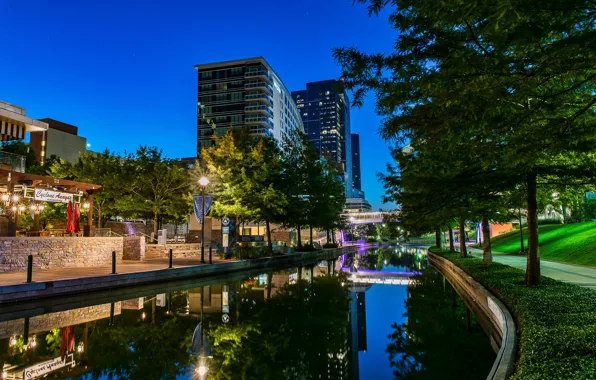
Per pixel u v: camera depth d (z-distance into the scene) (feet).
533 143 20.83
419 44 18.45
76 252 80.12
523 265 81.97
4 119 83.97
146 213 144.05
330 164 186.29
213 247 127.65
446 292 68.85
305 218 159.43
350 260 171.53
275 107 407.23
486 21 15.03
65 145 301.22
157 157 135.85
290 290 71.56
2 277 58.95
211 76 390.01
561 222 161.07
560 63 15.97
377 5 16.99
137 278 67.26
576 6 12.42
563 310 28.58
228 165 118.42
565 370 16.08
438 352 32.50
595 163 39.32
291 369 28.32
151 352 32.01
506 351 22.91
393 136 25.12
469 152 29.68
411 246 386.52
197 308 52.34
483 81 16.97
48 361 29.55
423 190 43.75
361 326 42.98
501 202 59.52
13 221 77.61
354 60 20.34
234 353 32.12
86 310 50.14
